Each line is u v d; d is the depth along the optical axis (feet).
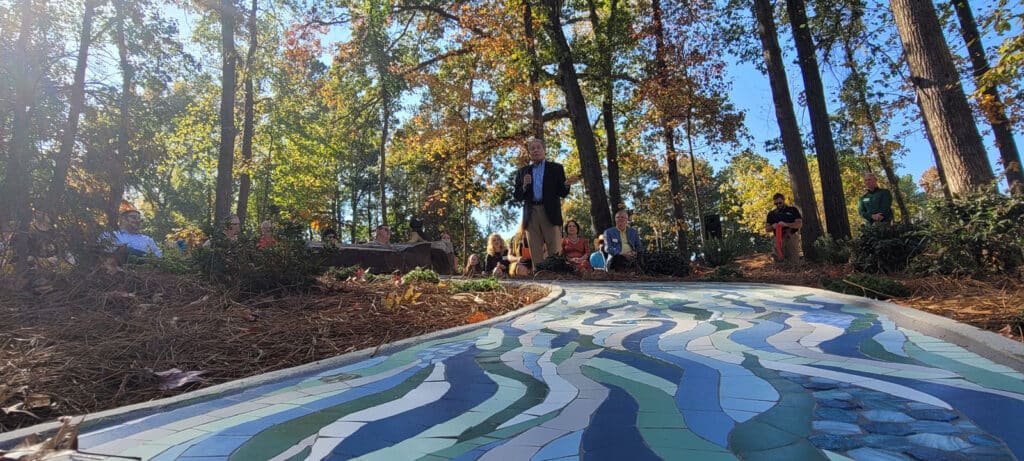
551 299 19.88
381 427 6.38
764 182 122.11
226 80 44.73
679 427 6.00
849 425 5.88
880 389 7.25
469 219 135.13
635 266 32.55
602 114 70.90
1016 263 17.93
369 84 59.26
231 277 17.03
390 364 10.12
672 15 53.78
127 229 22.15
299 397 7.90
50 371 9.04
